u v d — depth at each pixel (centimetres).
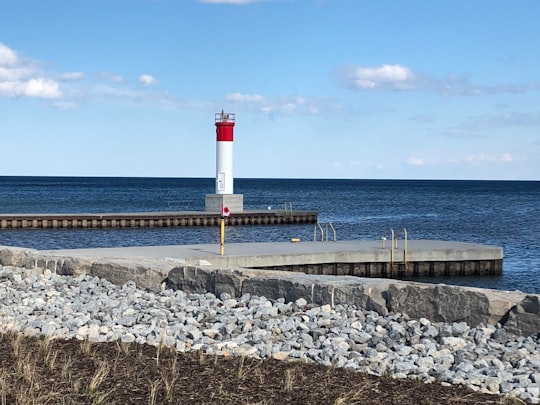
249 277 1176
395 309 1010
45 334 887
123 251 2289
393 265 2595
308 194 13162
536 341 881
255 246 2612
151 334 918
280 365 761
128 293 1281
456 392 676
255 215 5019
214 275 1224
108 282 1384
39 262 1572
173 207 7738
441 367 764
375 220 5978
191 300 1191
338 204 9119
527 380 727
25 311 1086
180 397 635
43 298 1234
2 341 838
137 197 10788
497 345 863
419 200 10562
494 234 4638
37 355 764
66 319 1023
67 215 4638
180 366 741
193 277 1262
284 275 1173
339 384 691
